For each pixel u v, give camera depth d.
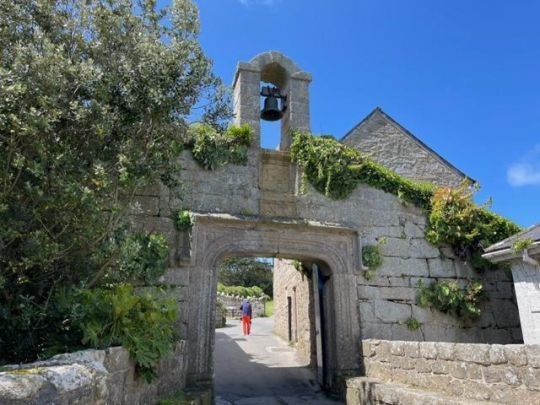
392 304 9.03
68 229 4.75
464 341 9.16
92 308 4.48
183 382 6.99
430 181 14.55
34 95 4.35
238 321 25.31
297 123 9.70
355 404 7.57
